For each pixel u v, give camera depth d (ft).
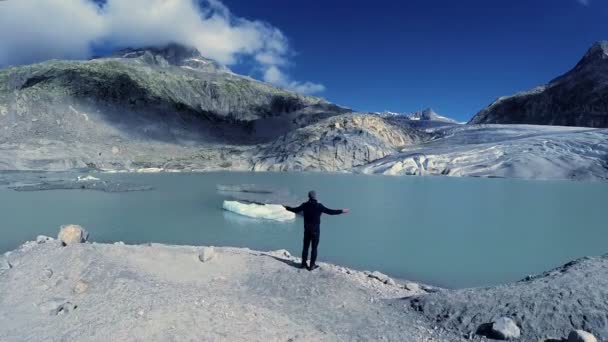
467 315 20.97
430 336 20.11
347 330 20.79
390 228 54.90
